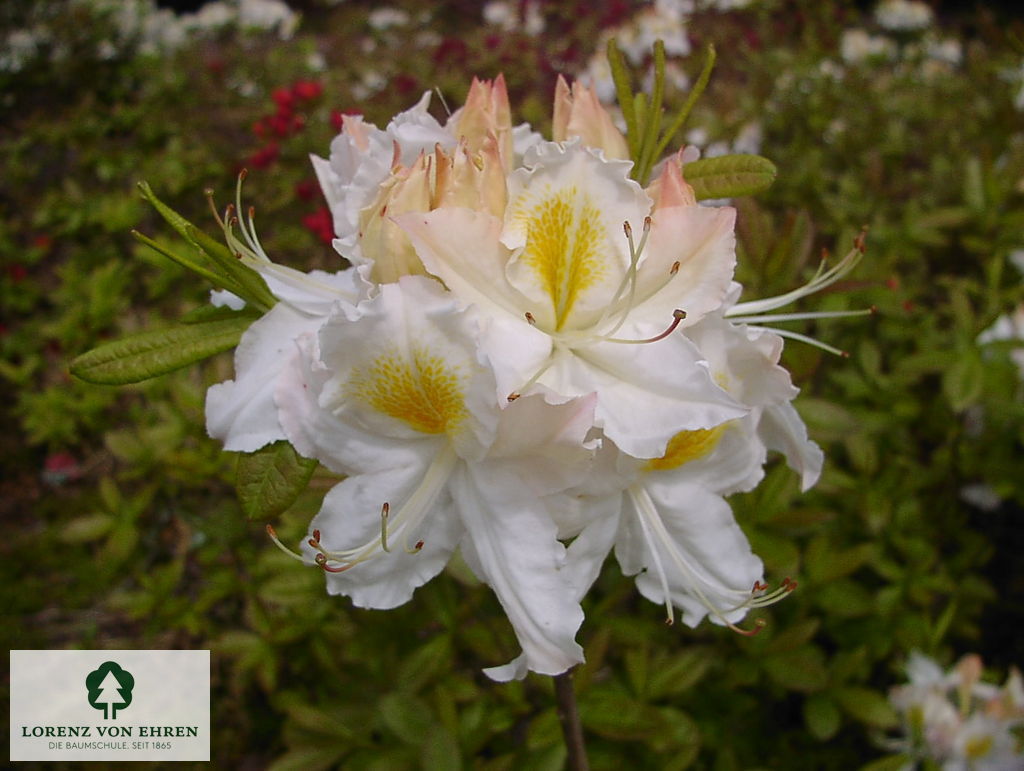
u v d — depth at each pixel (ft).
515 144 0.64
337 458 0.55
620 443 0.51
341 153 0.64
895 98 2.37
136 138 3.02
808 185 1.85
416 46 3.06
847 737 1.31
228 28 3.87
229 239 0.60
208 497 1.73
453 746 0.91
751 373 0.58
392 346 0.52
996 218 1.52
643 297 0.55
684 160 0.65
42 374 2.31
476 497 0.55
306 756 1.05
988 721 1.07
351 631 1.19
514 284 0.53
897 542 1.24
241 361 0.58
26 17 3.54
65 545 1.87
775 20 3.14
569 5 2.89
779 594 0.62
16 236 2.76
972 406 1.37
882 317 1.53
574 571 0.57
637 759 1.06
